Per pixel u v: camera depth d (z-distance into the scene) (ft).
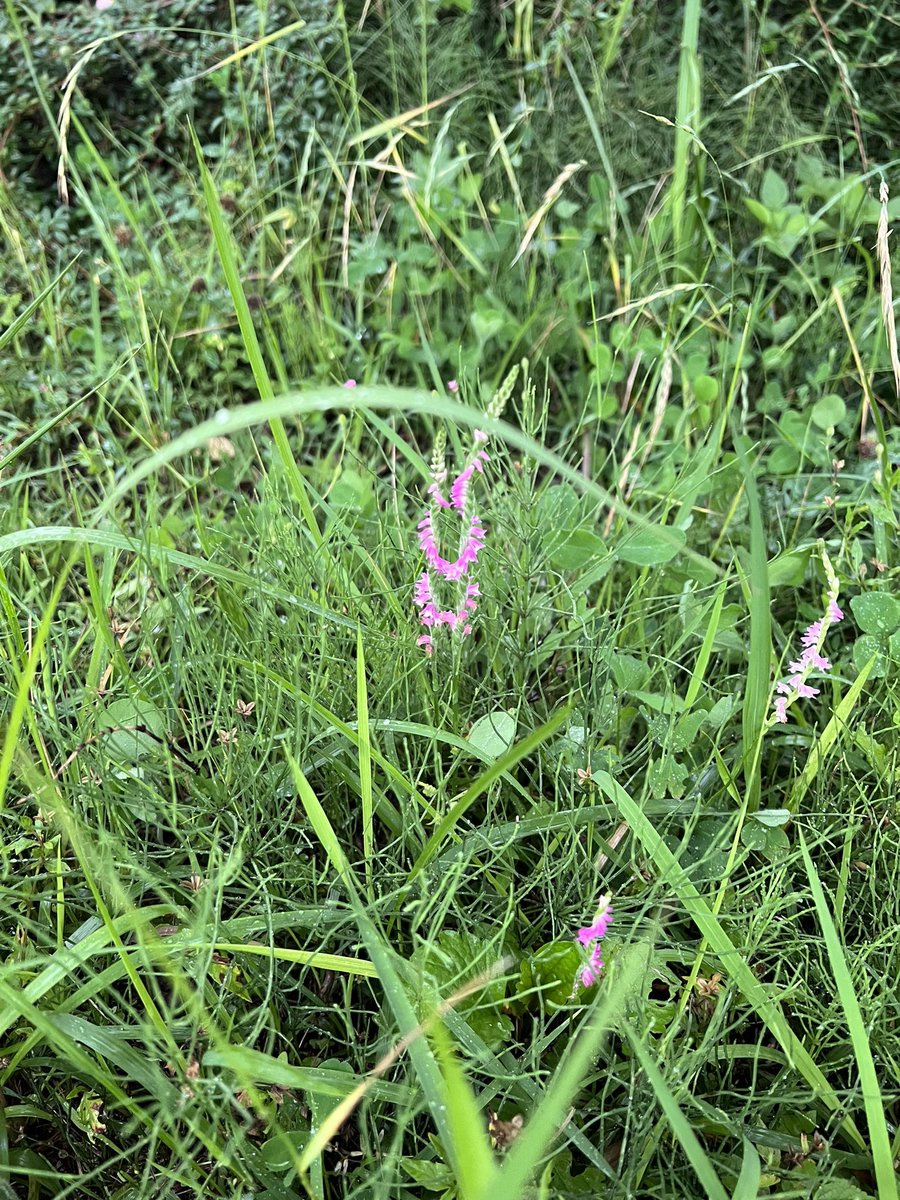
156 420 2.31
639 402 2.38
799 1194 1.19
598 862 1.46
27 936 1.39
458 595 1.54
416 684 1.64
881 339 2.28
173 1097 1.19
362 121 2.80
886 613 1.65
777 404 2.23
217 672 1.65
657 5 2.78
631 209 2.67
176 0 2.89
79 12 2.90
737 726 1.68
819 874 1.53
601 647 1.65
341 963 1.23
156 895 1.50
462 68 2.79
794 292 2.44
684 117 2.28
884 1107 1.34
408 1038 1.03
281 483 1.92
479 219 2.71
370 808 1.35
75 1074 1.31
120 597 1.88
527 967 1.37
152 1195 1.19
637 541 1.70
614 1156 1.29
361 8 2.85
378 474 2.25
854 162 2.60
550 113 2.66
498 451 1.88
